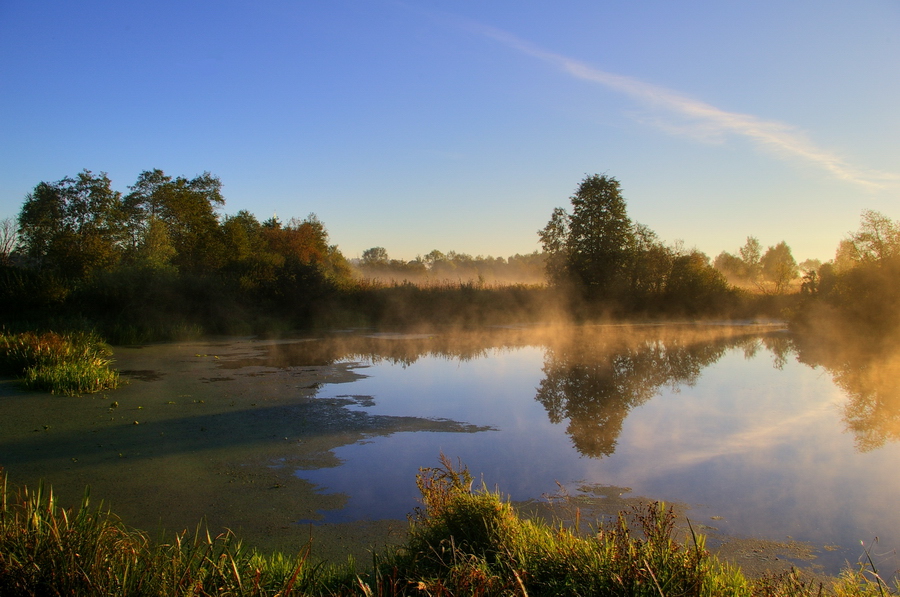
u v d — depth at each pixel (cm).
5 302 1936
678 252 3603
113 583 344
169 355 1650
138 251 3055
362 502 605
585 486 653
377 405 1051
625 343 2148
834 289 2588
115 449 770
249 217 4384
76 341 1471
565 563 388
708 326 2900
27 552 357
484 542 416
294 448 788
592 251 3525
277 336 2223
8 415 926
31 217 3409
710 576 382
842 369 1538
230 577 365
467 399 1113
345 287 2950
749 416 990
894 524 557
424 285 3347
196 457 745
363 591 355
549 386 1261
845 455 774
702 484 662
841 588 409
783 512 586
